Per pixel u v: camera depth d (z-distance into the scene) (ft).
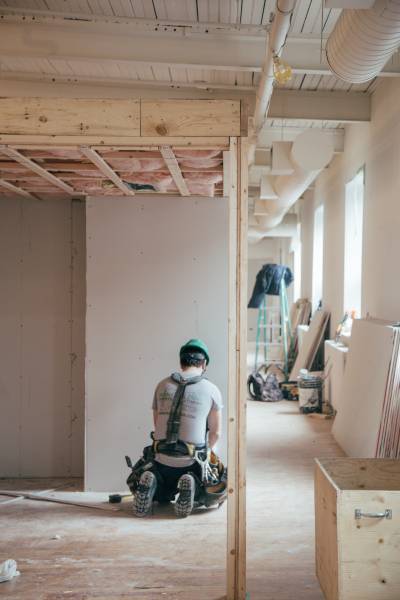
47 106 9.59
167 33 15.25
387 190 17.93
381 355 16.24
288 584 9.84
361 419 17.11
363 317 20.98
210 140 9.45
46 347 15.78
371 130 20.13
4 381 15.78
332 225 27.96
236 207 9.34
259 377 29.09
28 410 15.76
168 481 13.08
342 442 18.98
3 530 12.03
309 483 15.35
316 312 31.14
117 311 14.79
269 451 18.74
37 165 12.20
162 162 12.37
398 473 10.39
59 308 15.80
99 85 19.20
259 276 37.60
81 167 12.60
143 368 14.76
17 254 15.83
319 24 15.02
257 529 12.24
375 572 8.37
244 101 9.44
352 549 8.40
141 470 12.94
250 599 9.32
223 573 10.16
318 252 33.60
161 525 12.28
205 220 14.83
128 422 14.70
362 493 8.38
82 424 15.72
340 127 25.12
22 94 18.85
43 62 17.34
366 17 9.96
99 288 14.79
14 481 15.40
